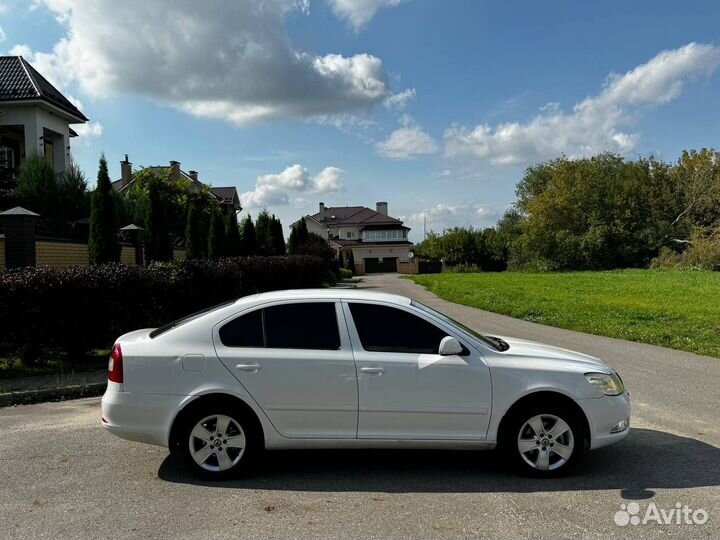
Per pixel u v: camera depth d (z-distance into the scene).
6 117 21.78
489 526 3.70
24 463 4.98
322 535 3.59
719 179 46.97
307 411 4.52
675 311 16.36
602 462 4.91
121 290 9.23
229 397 4.54
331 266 39.69
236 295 11.83
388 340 4.67
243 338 4.65
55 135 24.02
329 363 4.54
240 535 3.59
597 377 4.62
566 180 52.19
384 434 4.54
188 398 4.50
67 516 3.89
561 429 4.54
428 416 4.53
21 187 18.03
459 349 4.54
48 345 8.88
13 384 7.88
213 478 4.52
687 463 4.88
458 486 4.40
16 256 11.03
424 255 85.06
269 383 4.50
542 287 28.14
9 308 8.52
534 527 3.68
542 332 13.45
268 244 31.97
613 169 57.28
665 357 10.12
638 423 6.11
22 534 3.62
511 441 4.57
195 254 20.30
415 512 3.92
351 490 4.32
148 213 18.88
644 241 49.75
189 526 3.72
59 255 13.77
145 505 4.07
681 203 49.97
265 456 5.13
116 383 4.57
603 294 23.22
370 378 4.52
